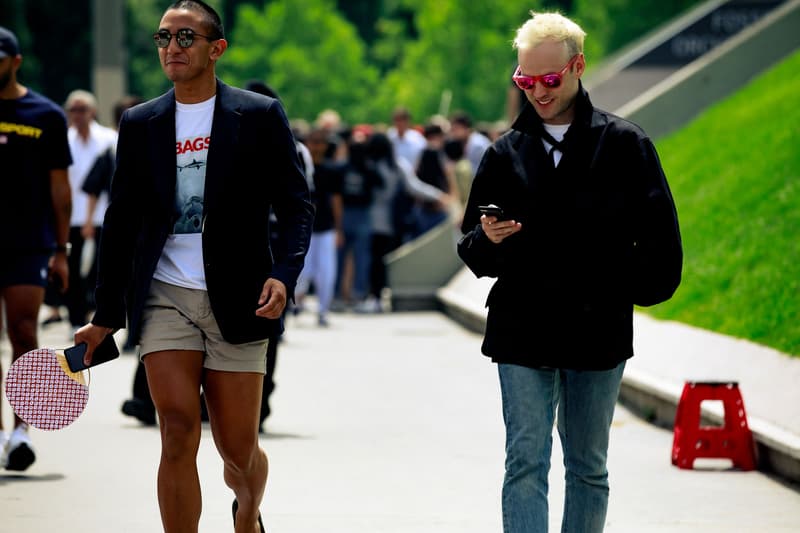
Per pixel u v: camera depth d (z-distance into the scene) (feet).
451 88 618.44
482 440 96.37
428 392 121.39
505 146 53.88
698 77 208.54
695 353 108.17
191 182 56.03
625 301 53.16
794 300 103.14
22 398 56.54
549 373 53.57
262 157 56.65
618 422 104.37
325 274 186.29
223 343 55.93
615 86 270.05
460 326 187.32
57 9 603.26
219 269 55.47
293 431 99.81
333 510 73.72
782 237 119.24
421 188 214.28
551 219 52.75
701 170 163.32
